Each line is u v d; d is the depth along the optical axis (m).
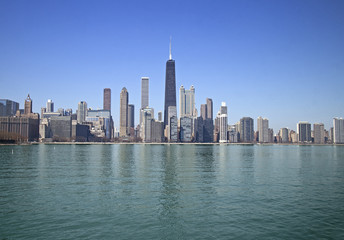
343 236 36.56
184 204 50.62
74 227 38.75
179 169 103.94
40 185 67.25
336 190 64.06
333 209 48.00
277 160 159.62
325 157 195.38
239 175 87.50
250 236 36.44
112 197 55.31
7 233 36.47
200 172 94.62
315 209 48.00
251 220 42.22
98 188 64.06
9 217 42.41
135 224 40.25
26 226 38.88
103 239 35.06
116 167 109.00
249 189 64.38
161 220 41.97
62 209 46.66
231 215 44.50
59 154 196.88
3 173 88.06
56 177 80.19
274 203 51.81
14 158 152.50
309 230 38.44
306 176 87.31
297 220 42.34
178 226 39.59
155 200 53.28
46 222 40.47
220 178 80.69
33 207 47.62
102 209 46.94
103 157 169.50
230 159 164.50
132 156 184.62
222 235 36.66
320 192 61.69
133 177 81.56
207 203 51.47
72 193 58.41
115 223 40.50
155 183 71.38
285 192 61.38
